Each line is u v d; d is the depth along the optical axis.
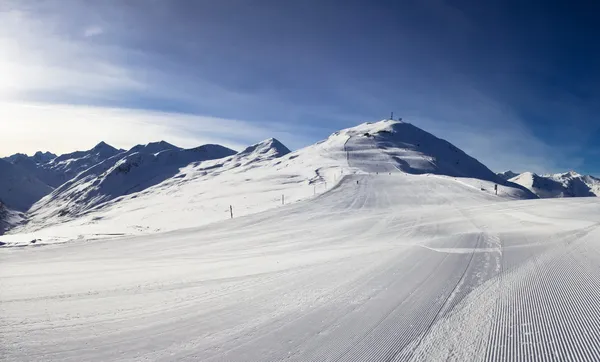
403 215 22.58
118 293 6.48
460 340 4.05
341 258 9.49
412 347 3.94
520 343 3.90
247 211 41.56
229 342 4.16
